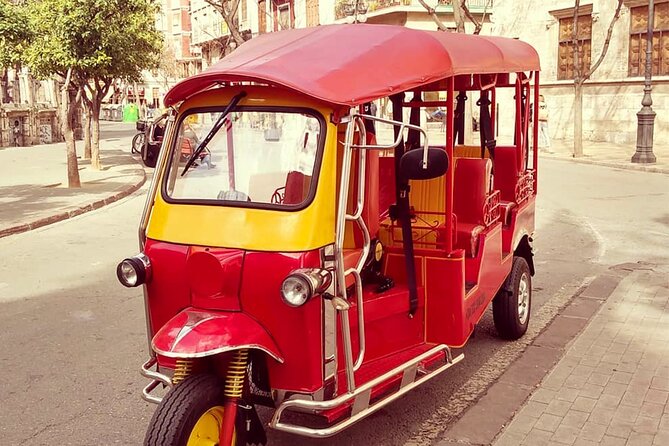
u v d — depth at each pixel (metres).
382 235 5.06
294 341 3.75
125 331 6.93
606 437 4.36
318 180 3.83
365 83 4.03
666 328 6.27
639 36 26.53
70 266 9.68
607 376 5.28
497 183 6.55
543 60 30.48
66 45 16.95
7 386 5.66
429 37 4.75
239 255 3.76
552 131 30.41
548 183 16.73
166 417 3.51
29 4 17.61
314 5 38.94
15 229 12.26
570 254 9.67
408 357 4.54
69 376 5.85
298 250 3.71
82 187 17.73
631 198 14.21
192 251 3.89
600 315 6.67
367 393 3.92
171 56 62.28
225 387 3.70
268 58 4.19
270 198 3.93
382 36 4.49
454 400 5.21
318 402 3.67
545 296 7.71
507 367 5.75
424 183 5.56
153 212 4.20
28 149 31.78
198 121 4.24
